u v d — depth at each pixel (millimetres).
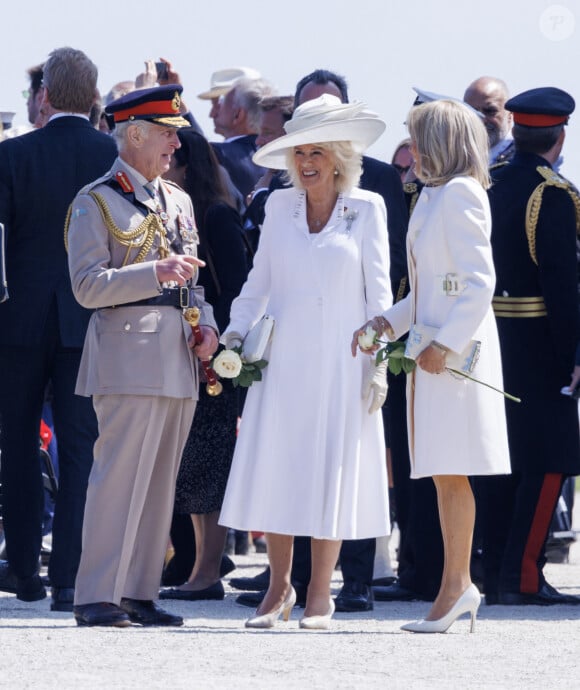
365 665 19453
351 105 24719
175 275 23125
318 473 23969
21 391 26750
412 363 23203
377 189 29219
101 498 23672
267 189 32031
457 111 23312
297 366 24297
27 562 27766
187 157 29766
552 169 29359
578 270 29203
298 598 28234
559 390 28828
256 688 17219
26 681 17703
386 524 24344
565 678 18453
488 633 23500
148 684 17484
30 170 26672
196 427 29641
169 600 29656
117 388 23391
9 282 26656
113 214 23750
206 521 29891
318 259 24438
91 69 27344
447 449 22953
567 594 29453
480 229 22734
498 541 29391
